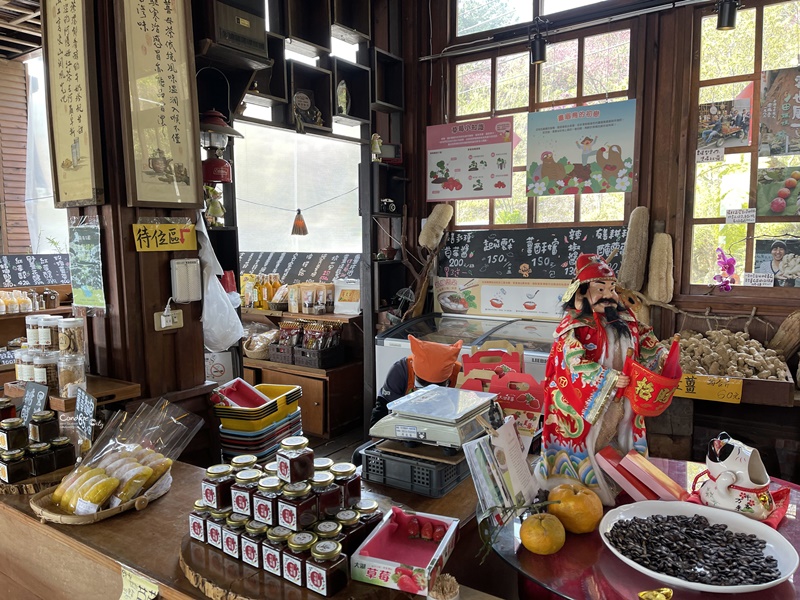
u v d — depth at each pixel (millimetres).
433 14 4348
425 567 1114
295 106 3695
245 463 1380
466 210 4379
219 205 2975
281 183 5820
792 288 3354
